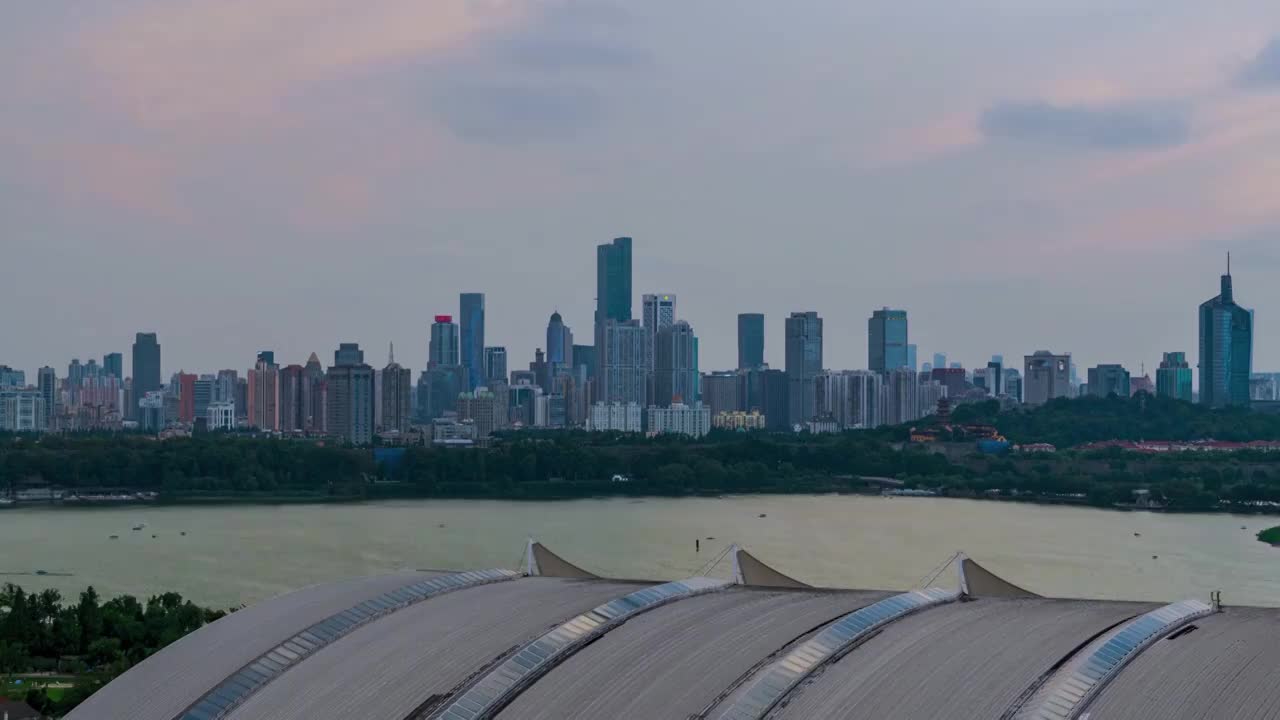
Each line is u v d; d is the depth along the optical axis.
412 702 89.94
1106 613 95.75
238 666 98.56
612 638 96.25
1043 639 89.44
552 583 115.00
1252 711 75.25
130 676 101.81
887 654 88.75
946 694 82.25
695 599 105.75
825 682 85.75
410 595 110.44
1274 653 82.25
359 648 99.19
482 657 95.00
